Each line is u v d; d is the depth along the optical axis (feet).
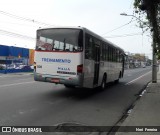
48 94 45.78
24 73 120.57
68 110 33.55
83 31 41.98
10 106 33.68
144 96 48.44
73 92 50.06
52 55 43.27
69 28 42.63
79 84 41.70
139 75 138.10
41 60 44.19
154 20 38.70
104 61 55.11
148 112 32.83
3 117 27.94
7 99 38.55
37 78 44.60
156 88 63.82
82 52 41.73
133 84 77.61
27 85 58.95
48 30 44.04
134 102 42.98
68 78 42.11
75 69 41.73
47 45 43.88
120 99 45.83
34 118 28.14
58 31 43.24
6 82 65.36
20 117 28.19
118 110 35.78
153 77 82.28
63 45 42.65
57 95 45.32
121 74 80.74
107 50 57.67
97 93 52.54
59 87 56.29
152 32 41.45
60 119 28.43
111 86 69.51
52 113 31.09
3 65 127.13
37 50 44.65
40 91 49.11
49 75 43.55
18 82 66.13
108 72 60.03
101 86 55.67
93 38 46.52
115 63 67.87
